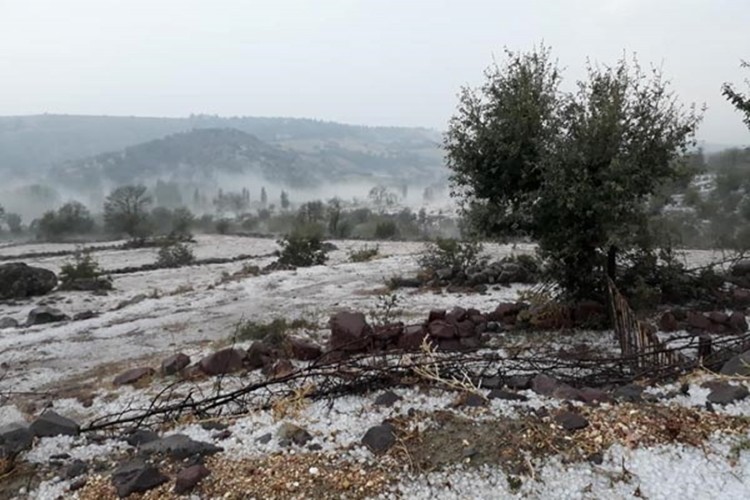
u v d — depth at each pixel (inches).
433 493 139.4
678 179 322.7
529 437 157.1
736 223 782.5
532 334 316.8
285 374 227.1
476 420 168.2
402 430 163.8
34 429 182.1
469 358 209.2
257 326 362.0
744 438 153.3
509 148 323.6
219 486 145.0
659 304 356.8
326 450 158.9
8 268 644.7
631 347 249.0
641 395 179.6
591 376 210.7
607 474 142.4
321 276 609.9
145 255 1185.4
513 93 332.5
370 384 196.1
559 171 297.6
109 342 378.9
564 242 315.3
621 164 287.0
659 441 153.5
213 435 173.9
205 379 260.7
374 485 142.4
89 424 206.8
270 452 159.5
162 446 163.6
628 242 299.3
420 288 492.4
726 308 354.6
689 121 315.3
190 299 517.7
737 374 192.2
